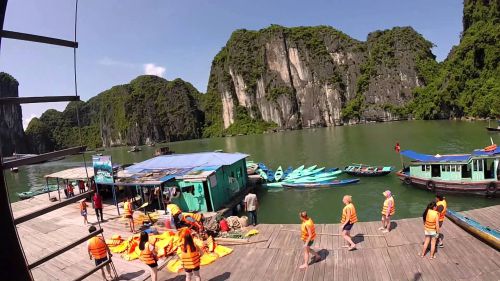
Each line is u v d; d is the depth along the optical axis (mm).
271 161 60656
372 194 32156
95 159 25016
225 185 28156
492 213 16578
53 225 22516
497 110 95062
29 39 3793
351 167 41125
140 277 13531
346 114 171250
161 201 25766
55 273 15008
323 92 181125
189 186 25531
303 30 195750
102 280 13656
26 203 30141
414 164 32188
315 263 13102
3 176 3359
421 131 86562
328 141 87438
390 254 13195
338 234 15508
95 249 12531
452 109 120500
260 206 31156
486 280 10922
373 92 167125
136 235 17000
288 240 15453
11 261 3336
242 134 180125
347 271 12320
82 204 22172
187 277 11477
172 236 15938
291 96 181875
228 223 17406
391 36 176375
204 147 120188
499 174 28016
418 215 26406
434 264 12156
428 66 160125
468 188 28547
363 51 184875
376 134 92375
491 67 113188
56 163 104188
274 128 179750
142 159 106812
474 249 12914
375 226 15969
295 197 33094
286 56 189125
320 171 43156
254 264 13508
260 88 191250
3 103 3773
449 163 29656
